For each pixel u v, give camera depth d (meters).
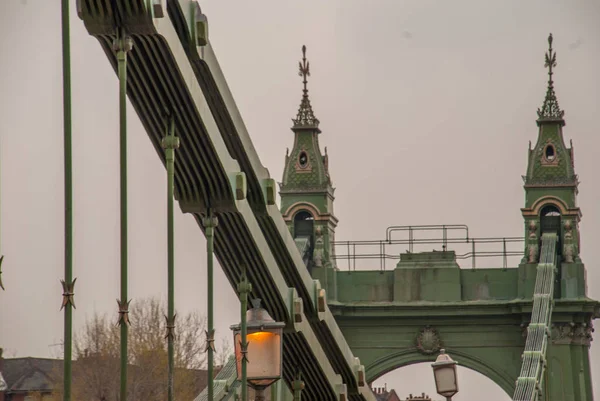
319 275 102.56
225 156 41.19
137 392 98.94
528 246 101.69
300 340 50.25
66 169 30.02
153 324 101.19
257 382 42.19
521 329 101.12
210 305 40.50
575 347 100.56
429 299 102.81
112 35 34.28
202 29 39.41
